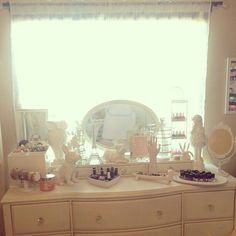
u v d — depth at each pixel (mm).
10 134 2166
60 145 2080
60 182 1892
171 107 2254
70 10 2082
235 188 1900
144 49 2188
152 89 2246
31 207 1716
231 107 2354
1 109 2131
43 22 2082
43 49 2113
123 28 2148
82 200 1742
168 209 1836
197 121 2102
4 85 2115
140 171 2064
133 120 2215
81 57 2154
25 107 2168
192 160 2131
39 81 2148
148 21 2154
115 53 2174
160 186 1838
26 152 1901
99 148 2207
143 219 1794
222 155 2115
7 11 2041
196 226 1904
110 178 1880
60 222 1757
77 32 2121
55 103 2188
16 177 1815
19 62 2107
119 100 2188
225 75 2318
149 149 2043
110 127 2201
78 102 2205
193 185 1858
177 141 2303
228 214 1927
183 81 2264
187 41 2211
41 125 2135
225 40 2271
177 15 2164
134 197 1760
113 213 1754
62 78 2166
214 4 2203
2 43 2070
